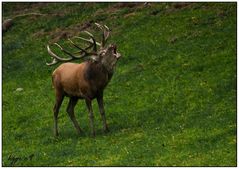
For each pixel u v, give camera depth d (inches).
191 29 2603.3
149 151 1684.3
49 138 1963.6
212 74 2181.3
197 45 2442.2
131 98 2154.3
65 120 2113.7
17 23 3221.0
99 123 2015.3
